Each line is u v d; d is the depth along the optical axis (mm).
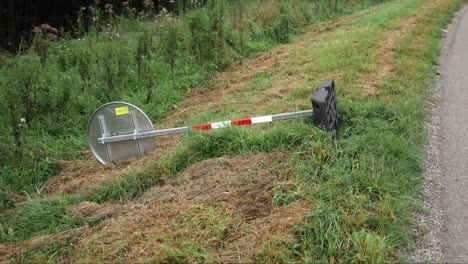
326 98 5094
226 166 4852
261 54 11172
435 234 3754
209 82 9312
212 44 10453
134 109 5625
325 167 4457
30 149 6270
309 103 6449
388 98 6371
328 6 17219
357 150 4754
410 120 5613
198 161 5176
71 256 3904
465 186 4387
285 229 3680
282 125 5371
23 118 6723
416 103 6254
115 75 8562
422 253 3559
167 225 3961
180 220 3992
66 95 7480
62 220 4434
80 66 9102
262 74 9148
